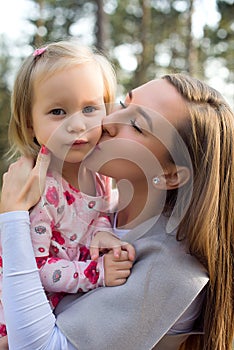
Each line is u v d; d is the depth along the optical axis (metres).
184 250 1.39
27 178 1.38
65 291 1.36
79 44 1.52
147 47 14.83
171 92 1.43
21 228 1.32
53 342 1.29
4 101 12.30
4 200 1.36
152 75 14.72
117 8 15.62
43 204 1.34
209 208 1.37
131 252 1.38
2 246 1.33
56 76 1.36
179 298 1.33
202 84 1.50
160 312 1.32
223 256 1.42
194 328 1.50
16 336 1.28
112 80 1.52
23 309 1.28
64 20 14.09
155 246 1.38
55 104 1.36
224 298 1.43
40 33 13.60
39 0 13.60
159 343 1.47
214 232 1.39
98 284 1.36
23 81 1.42
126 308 1.31
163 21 15.26
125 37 15.61
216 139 1.40
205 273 1.39
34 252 1.34
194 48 13.19
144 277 1.33
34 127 1.41
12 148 1.54
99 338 1.29
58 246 1.38
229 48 13.97
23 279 1.29
